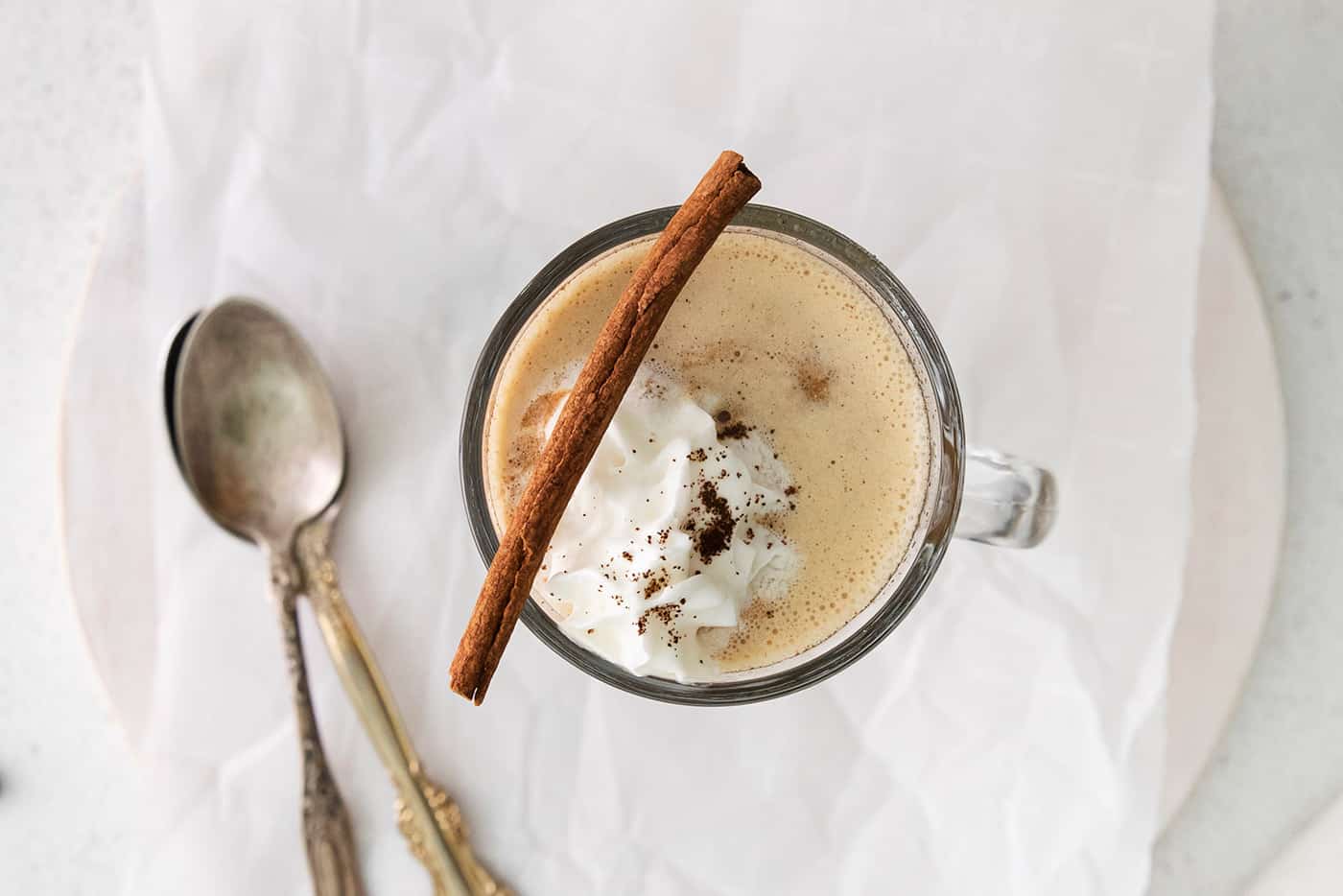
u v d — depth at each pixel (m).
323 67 0.33
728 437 0.29
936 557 0.29
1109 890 0.32
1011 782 0.33
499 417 0.29
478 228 0.33
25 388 0.36
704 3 0.33
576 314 0.29
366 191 0.33
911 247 0.33
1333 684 0.35
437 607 0.33
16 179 0.36
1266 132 0.35
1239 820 0.35
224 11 0.33
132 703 0.33
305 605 0.33
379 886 0.33
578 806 0.33
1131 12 0.33
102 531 0.33
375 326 0.33
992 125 0.33
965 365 0.33
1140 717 0.33
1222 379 0.33
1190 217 0.33
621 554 0.28
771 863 0.33
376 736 0.32
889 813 0.33
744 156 0.33
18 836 0.36
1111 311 0.33
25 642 0.36
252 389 0.33
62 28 0.35
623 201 0.33
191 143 0.33
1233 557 0.33
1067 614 0.33
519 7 0.33
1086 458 0.33
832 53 0.33
